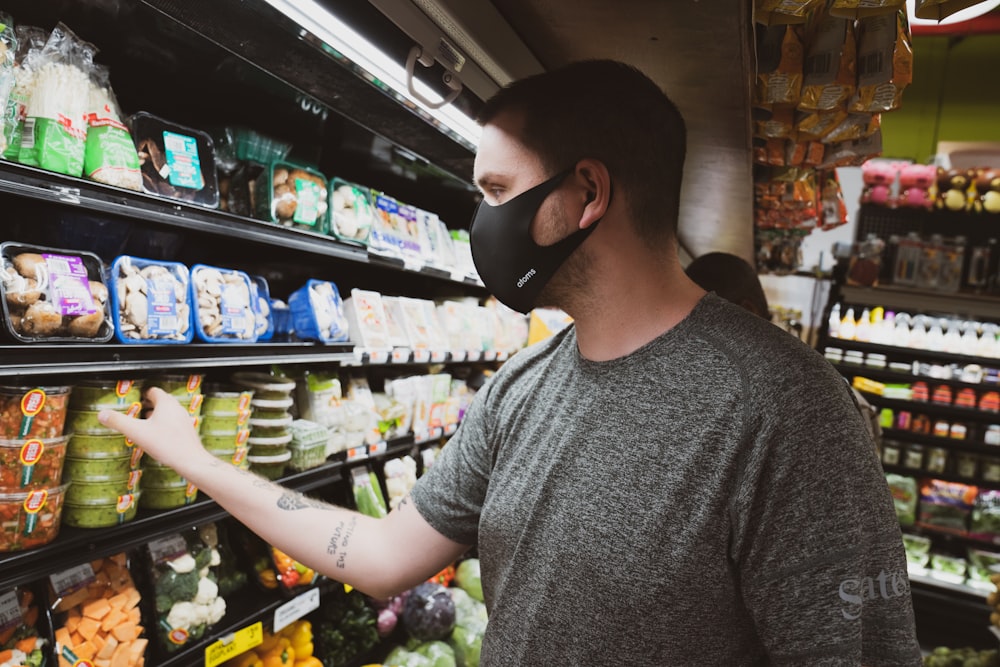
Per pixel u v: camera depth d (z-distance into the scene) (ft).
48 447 4.48
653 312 3.22
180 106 6.59
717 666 2.91
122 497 4.98
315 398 7.59
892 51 5.89
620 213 3.19
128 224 5.30
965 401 18.13
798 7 5.16
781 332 3.04
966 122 23.25
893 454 18.93
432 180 9.82
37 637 4.74
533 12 4.99
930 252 18.72
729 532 2.81
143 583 5.64
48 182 4.10
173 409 4.04
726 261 7.45
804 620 2.61
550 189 3.19
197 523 5.59
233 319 5.98
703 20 4.65
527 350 3.99
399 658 8.51
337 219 7.22
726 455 2.81
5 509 4.30
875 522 2.66
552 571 3.12
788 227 13.50
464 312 10.75
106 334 4.78
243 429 6.20
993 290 18.22
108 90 5.00
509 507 3.37
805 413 2.72
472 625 9.47
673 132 3.23
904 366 18.79
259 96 6.57
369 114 6.32
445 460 4.08
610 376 3.22
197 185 5.64
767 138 8.02
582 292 3.30
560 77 3.25
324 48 4.54
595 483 3.08
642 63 5.66
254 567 6.93
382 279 10.30
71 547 4.64
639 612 2.91
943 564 17.29
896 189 19.11
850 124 7.19
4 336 4.19
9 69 4.28
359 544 3.92
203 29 4.51
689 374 3.01
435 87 5.22
